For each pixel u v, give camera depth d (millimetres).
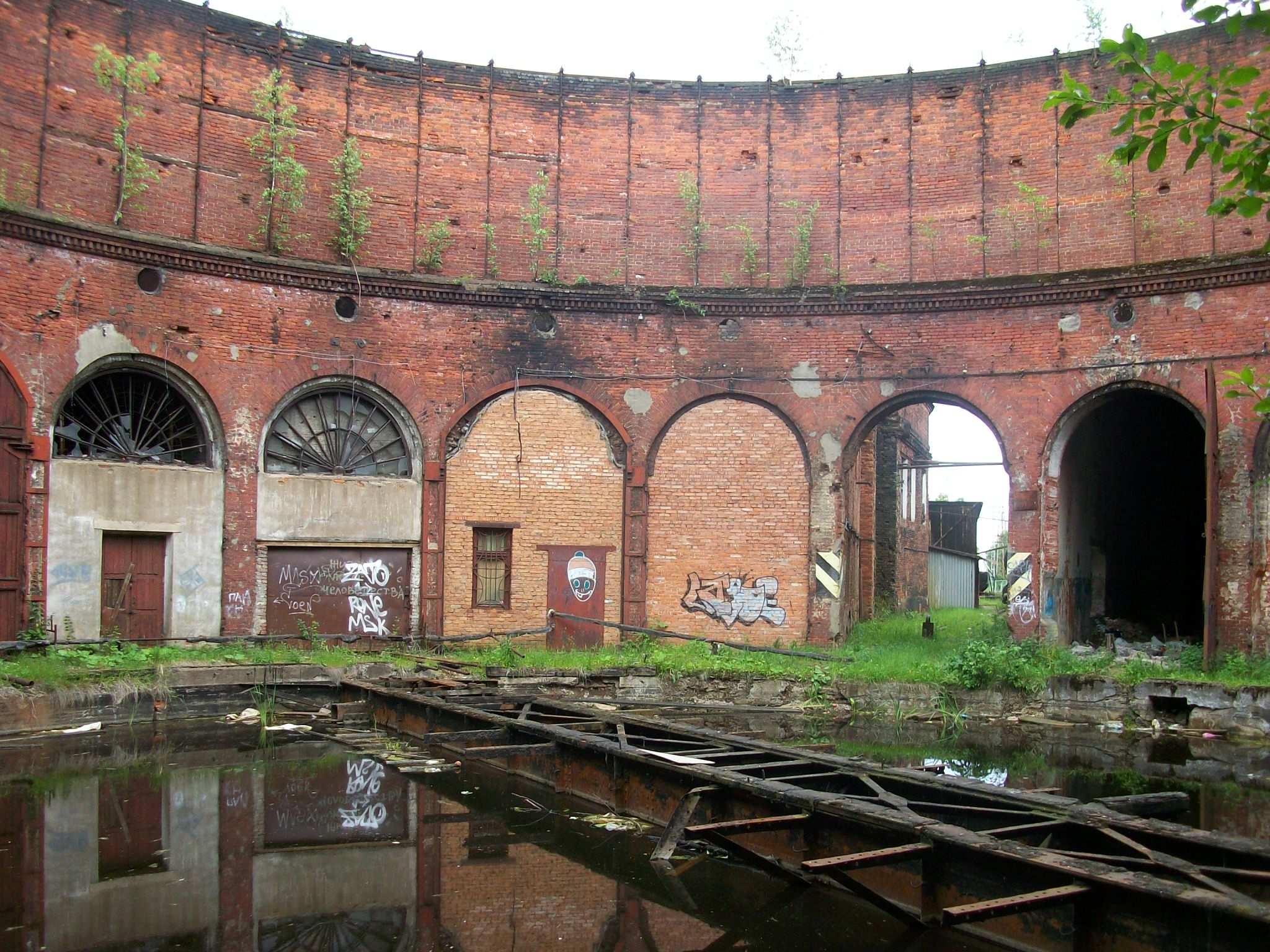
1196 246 18656
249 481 19172
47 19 17500
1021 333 19844
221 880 8258
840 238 21344
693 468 21391
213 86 19297
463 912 7633
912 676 17734
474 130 21281
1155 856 7105
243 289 19297
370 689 15711
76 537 17391
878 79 21312
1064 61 20047
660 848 8961
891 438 30719
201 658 17094
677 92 21859
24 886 8000
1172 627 23266
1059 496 19578
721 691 18156
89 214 17859
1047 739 15320
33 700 14562
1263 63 18109
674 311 21469
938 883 7500
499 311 21109
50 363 17156
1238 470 17625
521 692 15711
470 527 20766
